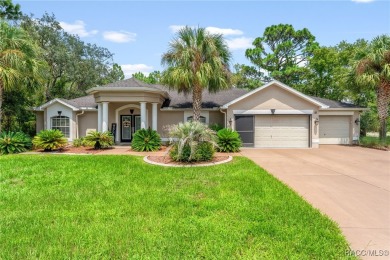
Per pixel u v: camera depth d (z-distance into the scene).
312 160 12.61
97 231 4.64
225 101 20.45
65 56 27.75
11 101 19.33
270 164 11.52
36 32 25.42
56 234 4.54
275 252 3.95
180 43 15.73
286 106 17.89
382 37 17.92
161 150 15.94
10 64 14.66
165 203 6.11
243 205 5.97
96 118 20.36
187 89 17.00
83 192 7.03
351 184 8.11
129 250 3.99
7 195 6.76
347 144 20.28
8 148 14.57
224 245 4.14
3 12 22.27
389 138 18.20
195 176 8.91
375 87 18.42
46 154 14.20
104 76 34.94
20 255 3.89
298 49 37.47
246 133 18.08
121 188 7.42
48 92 28.11
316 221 5.07
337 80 26.77
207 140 12.20
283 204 6.02
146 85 17.97
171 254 3.90
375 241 4.42
